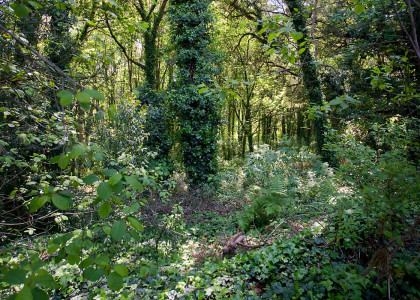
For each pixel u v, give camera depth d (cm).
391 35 429
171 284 345
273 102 1409
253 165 871
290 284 301
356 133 613
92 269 109
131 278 360
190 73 995
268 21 218
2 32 178
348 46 532
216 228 604
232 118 2255
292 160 907
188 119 977
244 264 357
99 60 193
